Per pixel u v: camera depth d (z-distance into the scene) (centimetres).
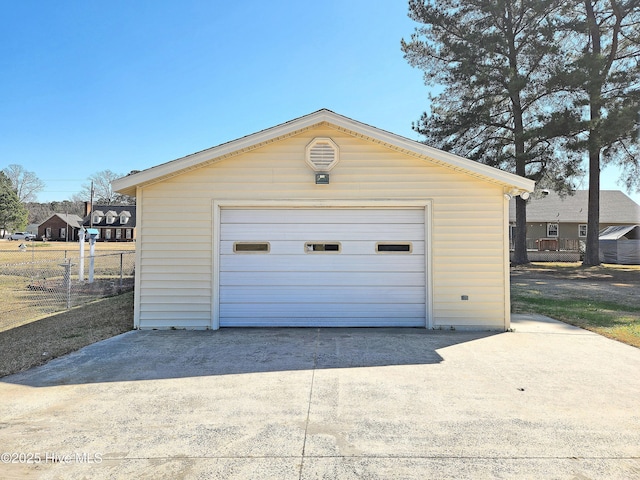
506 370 484
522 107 1905
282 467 278
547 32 1711
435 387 426
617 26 1855
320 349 573
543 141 1778
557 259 2559
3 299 1035
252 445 306
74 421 347
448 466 278
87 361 517
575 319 796
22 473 269
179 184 718
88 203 5856
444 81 1953
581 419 352
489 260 714
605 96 1702
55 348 575
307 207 731
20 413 362
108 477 265
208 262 715
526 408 375
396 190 719
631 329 703
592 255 2077
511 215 2897
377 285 729
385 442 311
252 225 731
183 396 402
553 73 1708
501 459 288
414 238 730
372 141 718
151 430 331
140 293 711
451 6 1914
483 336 656
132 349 573
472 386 430
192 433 326
